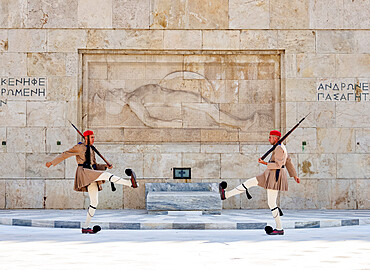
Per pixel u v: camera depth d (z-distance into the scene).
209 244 8.38
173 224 11.33
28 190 15.23
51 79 15.44
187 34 15.61
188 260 6.57
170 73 15.81
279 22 15.66
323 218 12.45
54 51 15.47
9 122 15.33
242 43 15.62
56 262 6.38
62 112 15.38
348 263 6.32
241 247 7.96
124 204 15.34
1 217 12.58
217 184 15.40
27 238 9.35
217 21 15.64
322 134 15.53
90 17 15.53
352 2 15.73
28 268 5.88
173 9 15.63
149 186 15.22
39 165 15.29
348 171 15.48
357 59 15.69
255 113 15.80
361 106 15.62
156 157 15.51
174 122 15.73
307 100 15.59
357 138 15.55
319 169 15.46
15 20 15.47
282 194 15.42
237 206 15.49
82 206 15.25
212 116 15.77
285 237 9.55
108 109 15.69
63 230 11.08
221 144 15.70
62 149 15.33
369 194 15.44
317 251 7.46
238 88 15.85
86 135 10.71
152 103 15.76
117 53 15.66
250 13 15.64
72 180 15.30
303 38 15.67
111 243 8.52
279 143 10.18
